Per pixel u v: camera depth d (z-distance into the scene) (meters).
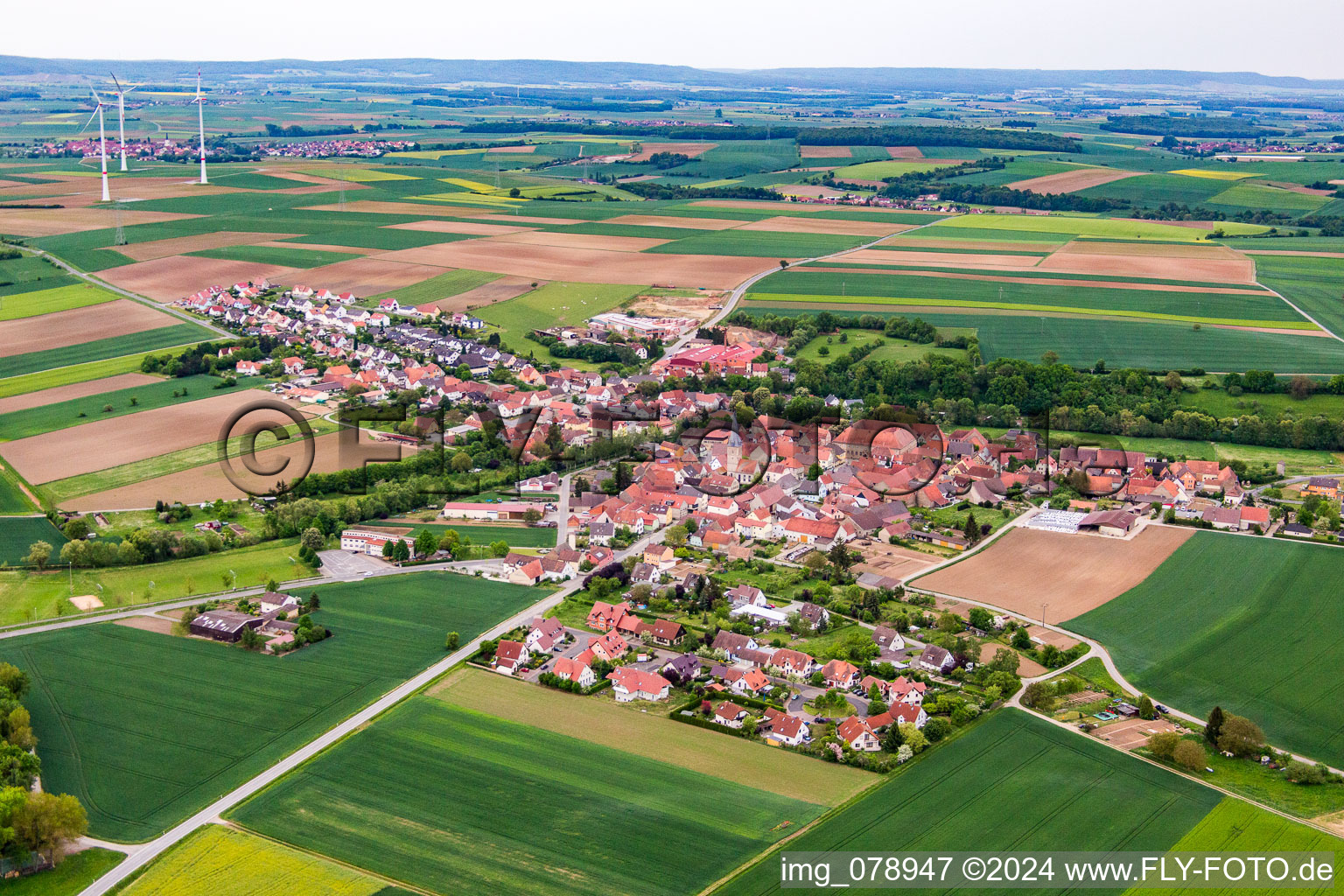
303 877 147.25
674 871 148.88
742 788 168.25
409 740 179.88
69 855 151.50
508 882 146.62
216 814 160.75
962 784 169.50
